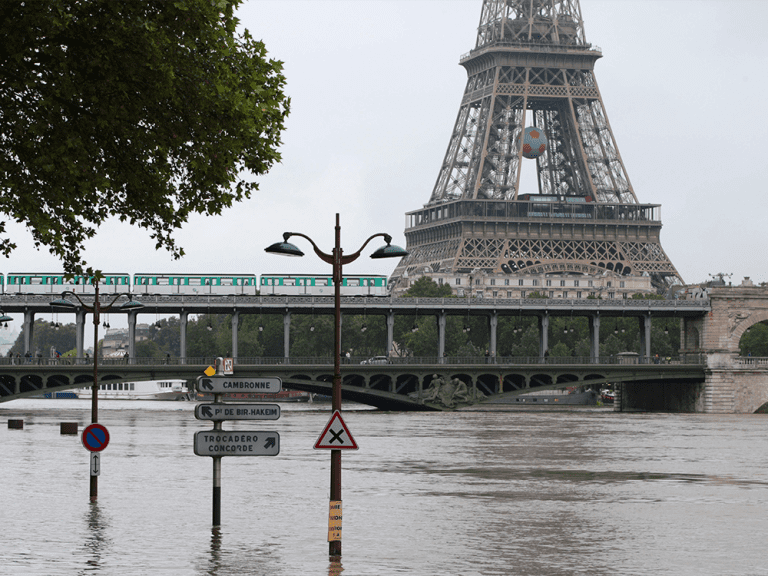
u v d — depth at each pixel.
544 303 187.75
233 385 39.41
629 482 65.81
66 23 32.12
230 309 173.88
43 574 34.47
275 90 39.59
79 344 168.75
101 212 40.19
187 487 60.03
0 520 46.47
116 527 44.72
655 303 191.50
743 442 105.12
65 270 40.97
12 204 35.84
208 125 37.19
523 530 45.66
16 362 158.12
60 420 140.50
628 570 36.66
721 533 45.22
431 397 174.00
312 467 73.81
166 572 35.09
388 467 74.88
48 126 34.91
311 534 43.62
